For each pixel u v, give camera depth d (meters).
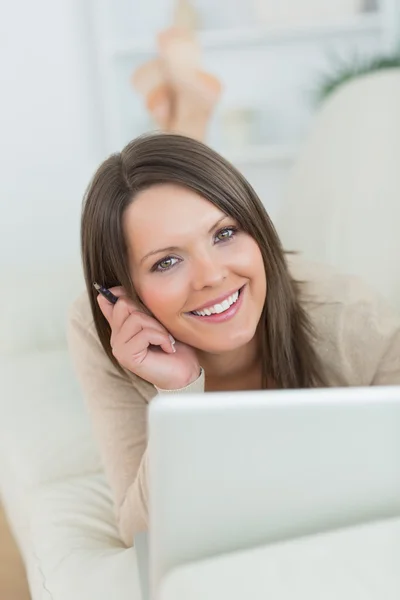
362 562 0.61
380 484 0.67
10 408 1.61
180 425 0.60
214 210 1.00
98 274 1.09
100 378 1.24
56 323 2.00
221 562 0.61
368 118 1.88
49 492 1.30
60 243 3.50
